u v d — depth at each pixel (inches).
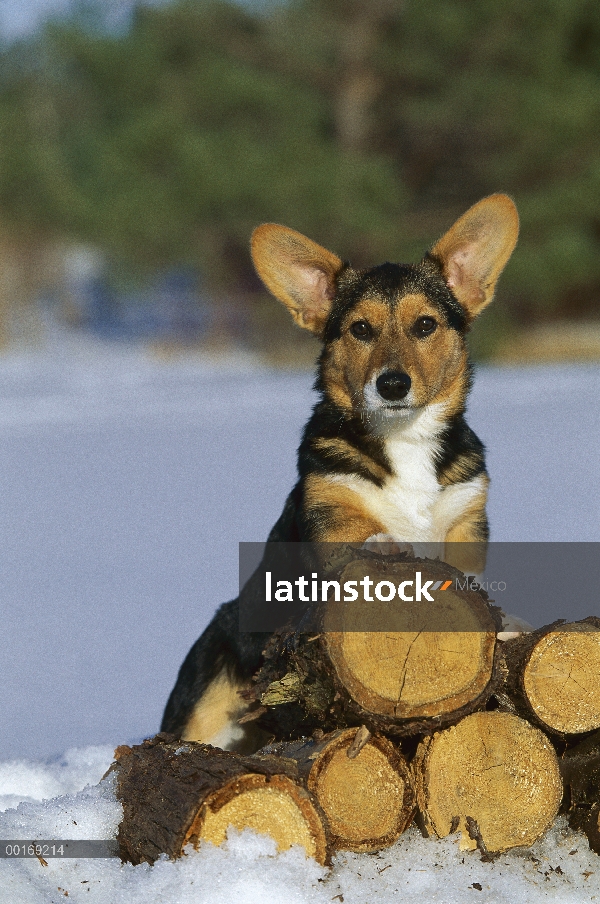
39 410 887.7
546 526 416.5
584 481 536.7
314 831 139.9
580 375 1103.6
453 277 231.5
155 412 859.4
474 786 150.1
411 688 146.3
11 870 140.2
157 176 1170.6
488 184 1254.9
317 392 227.3
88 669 268.4
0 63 1395.2
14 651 285.1
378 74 1272.1
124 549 421.7
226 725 210.2
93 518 490.6
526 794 150.6
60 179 1195.9
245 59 1293.1
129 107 1277.1
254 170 1104.2
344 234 1136.8
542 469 575.2
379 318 217.5
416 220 1257.4
